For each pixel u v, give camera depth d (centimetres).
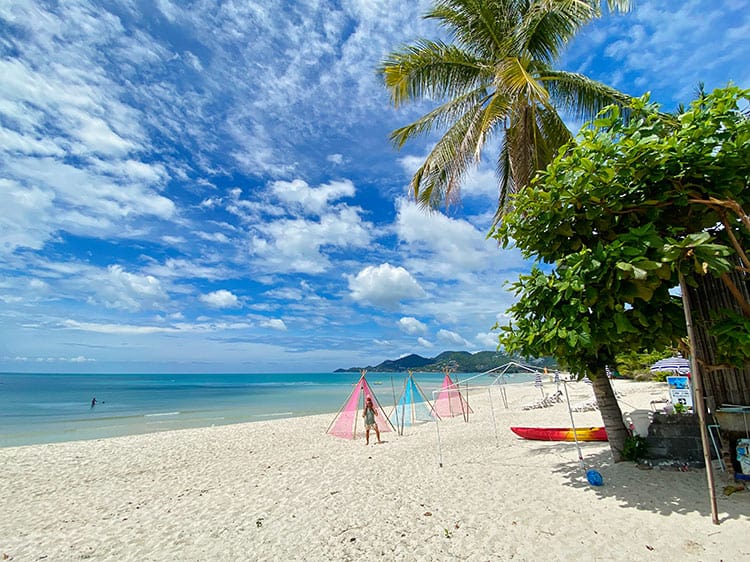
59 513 787
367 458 1113
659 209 565
